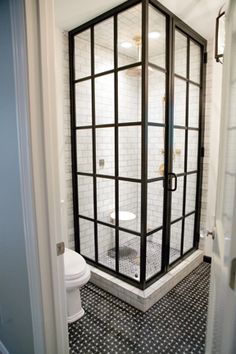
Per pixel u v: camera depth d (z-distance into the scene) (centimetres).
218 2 173
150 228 206
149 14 181
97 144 224
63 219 235
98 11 185
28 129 80
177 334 160
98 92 215
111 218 225
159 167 215
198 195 261
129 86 212
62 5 175
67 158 234
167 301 196
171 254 242
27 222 88
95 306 190
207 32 225
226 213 82
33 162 82
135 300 187
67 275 164
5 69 93
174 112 219
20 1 74
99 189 230
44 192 86
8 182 104
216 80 238
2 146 105
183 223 245
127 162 214
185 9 183
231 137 82
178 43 218
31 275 92
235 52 79
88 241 244
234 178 63
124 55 210
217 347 77
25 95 79
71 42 220
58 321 96
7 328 135
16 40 79
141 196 187
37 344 98
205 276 237
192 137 249
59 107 220
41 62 79
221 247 86
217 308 85
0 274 133
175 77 211
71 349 149
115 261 218
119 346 151
